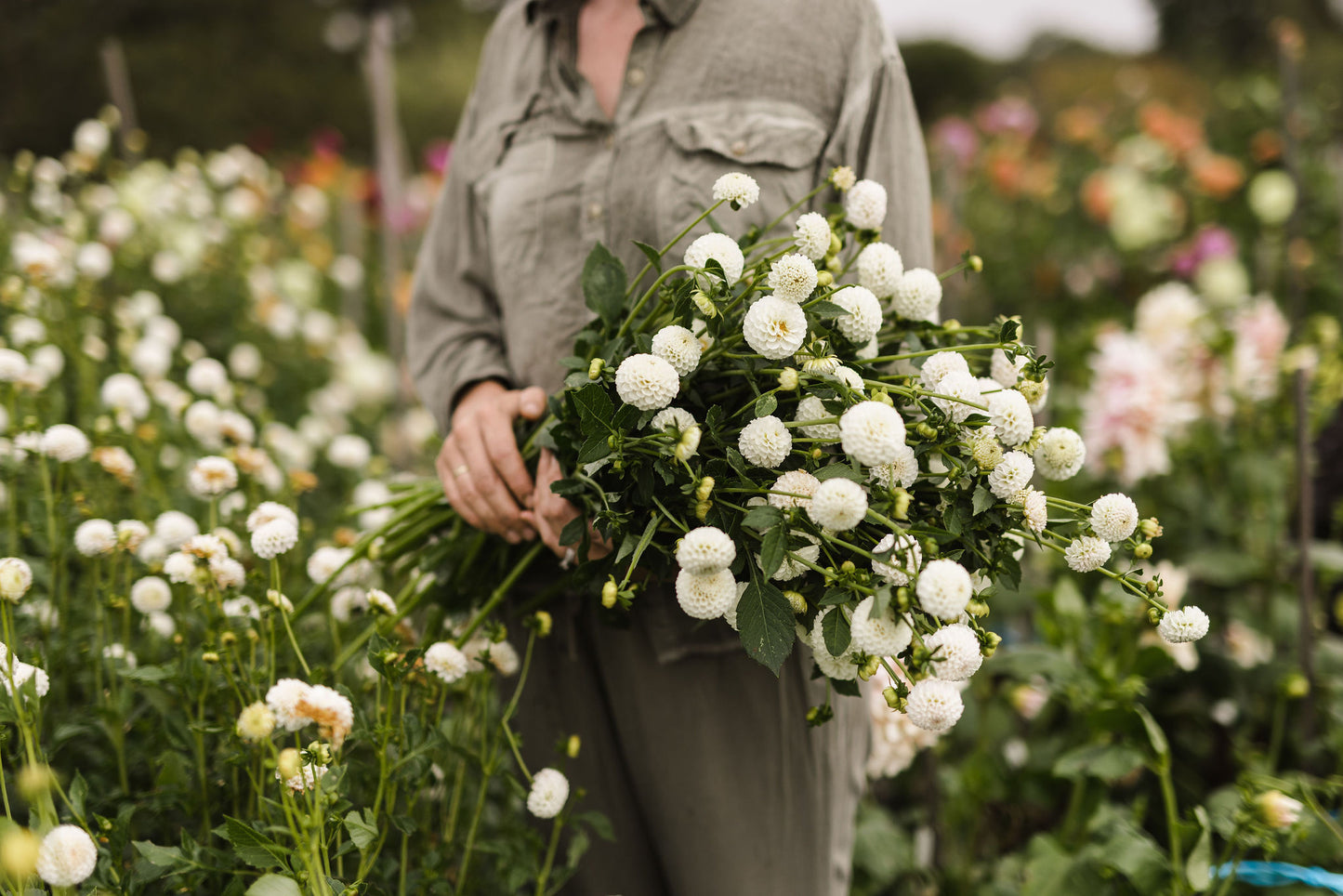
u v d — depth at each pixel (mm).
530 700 1406
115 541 1360
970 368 1248
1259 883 1474
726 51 1235
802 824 1303
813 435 1075
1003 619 2285
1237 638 2207
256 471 1660
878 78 1255
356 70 10445
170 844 1277
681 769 1291
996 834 2023
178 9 9906
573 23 1308
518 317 1319
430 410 1436
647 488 1073
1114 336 2604
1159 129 4840
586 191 1272
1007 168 5188
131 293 3156
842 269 1183
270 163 6852
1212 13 14906
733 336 1099
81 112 8906
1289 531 2371
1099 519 1057
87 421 1993
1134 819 1674
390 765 1186
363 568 1507
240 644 1297
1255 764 1817
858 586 977
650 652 1290
